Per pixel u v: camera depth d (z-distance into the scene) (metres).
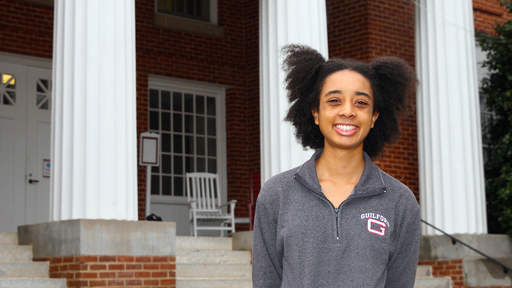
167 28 9.63
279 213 1.82
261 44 6.57
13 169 8.24
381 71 1.97
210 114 10.19
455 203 7.33
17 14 8.33
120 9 5.48
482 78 9.55
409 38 9.32
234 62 10.23
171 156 9.74
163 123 9.76
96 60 5.30
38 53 8.45
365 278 1.71
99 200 5.17
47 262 5.27
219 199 8.88
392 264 1.85
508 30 8.82
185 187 9.78
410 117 9.23
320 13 6.59
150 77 9.51
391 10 9.22
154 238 5.37
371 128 2.10
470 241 7.21
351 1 9.17
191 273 6.24
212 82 10.00
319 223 1.76
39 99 8.54
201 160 9.98
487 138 9.08
